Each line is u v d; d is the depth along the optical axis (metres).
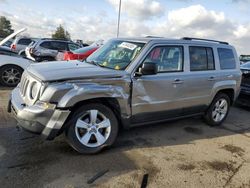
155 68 4.48
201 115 6.03
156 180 3.68
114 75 4.25
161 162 4.20
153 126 5.80
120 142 4.80
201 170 4.08
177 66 5.16
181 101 5.25
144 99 4.63
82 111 4.05
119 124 4.61
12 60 8.56
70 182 3.45
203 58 5.66
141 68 4.48
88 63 4.93
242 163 4.45
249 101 7.99
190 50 5.38
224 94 6.22
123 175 3.72
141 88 4.55
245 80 8.10
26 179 3.44
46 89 3.79
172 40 5.14
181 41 5.27
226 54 6.22
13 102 4.24
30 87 4.05
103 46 5.54
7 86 8.64
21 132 4.81
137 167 3.97
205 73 5.61
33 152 4.14
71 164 3.88
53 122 3.79
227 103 6.37
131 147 4.63
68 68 4.30
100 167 3.87
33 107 3.79
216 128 6.15
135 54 4.67
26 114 3.78
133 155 4.34
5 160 3.85
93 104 4.13
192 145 5.00
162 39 5.00
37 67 4.41
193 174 3.94
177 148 4.79
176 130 5.72
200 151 4.76
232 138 5.58
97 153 4.27
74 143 4.07
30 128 3.81
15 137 4.61
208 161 4.40
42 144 4.42
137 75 4.49
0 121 5.28
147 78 4.60
